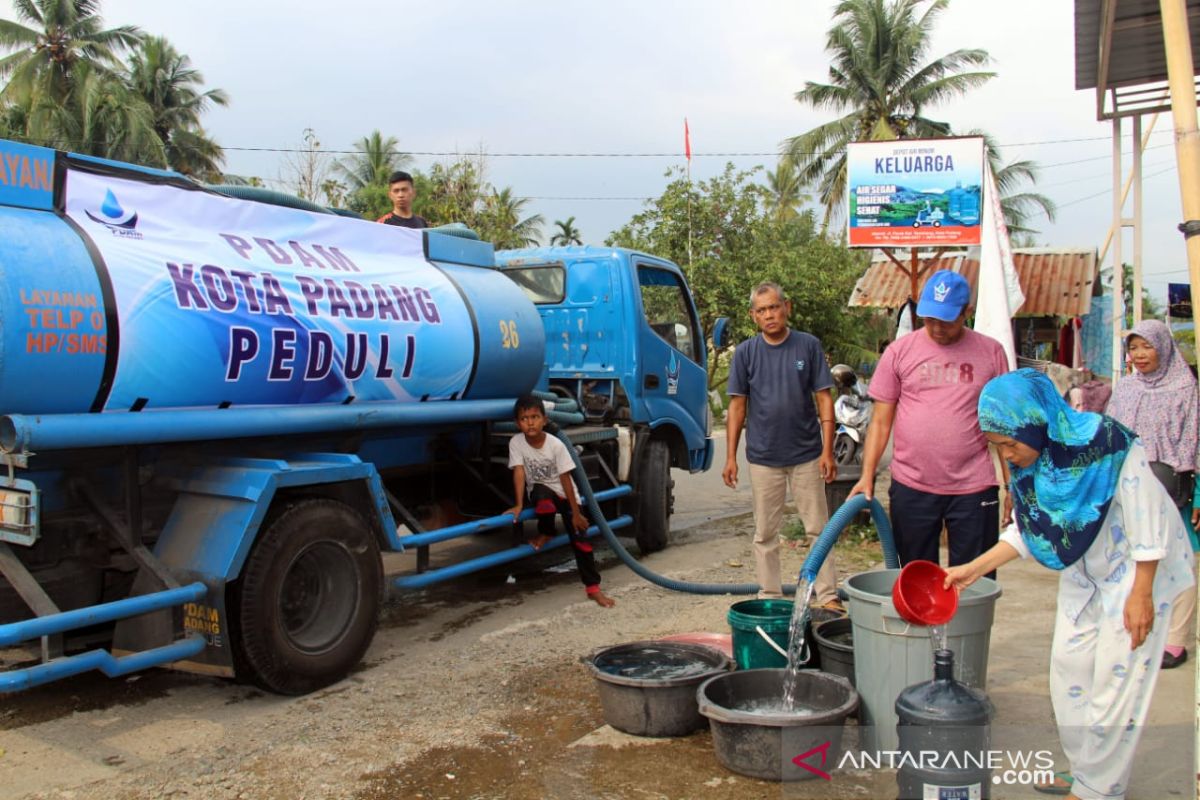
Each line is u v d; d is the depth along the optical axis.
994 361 4.12
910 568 3.35
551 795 3.42
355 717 4.24
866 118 27.98
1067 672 3.07
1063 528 2.94
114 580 4.56
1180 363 4.61
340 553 4.68
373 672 4.87
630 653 4.30
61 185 4.03
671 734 3.86
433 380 5.54
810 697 3.69
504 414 6.18
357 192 34.41
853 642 3.64
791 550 7.57
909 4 27.33
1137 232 8.19
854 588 3.67
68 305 3.79
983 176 7.61
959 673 3.42
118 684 4.69
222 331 4.33
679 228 19.61
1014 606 5.74
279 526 4.34
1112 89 8.01
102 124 28.77
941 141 8.38
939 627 3.34
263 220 4.88
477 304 5.93
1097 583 2.99
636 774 3.55
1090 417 2.98
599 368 7.62
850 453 9.81
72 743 3.96
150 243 4.25
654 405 7.77
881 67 27.50
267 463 4.37
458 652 5.19
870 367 20.17
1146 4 6.34
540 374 6.57
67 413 3.88
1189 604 4.64
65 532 4.22
